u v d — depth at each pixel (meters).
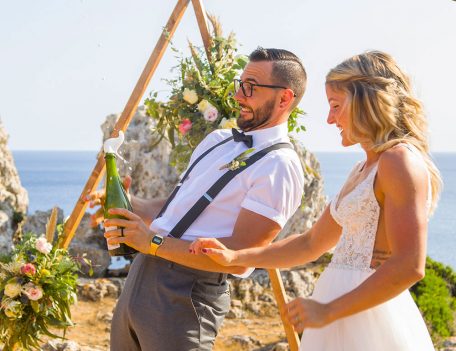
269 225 2.96
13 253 3.97
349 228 2.42
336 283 2.44
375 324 2.35
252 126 3.18
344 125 2.42
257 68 3.14
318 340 2.44
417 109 2.38
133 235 2.94
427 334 2.46
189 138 4.02
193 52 4.00
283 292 3.43
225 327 5.60
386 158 2.22
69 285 3.98
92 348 4.64
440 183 2.34
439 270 8.55
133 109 3.86
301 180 3.12
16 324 3.88
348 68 2.38
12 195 7.34
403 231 2.12
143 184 7.06
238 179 3.06
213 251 2.59
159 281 3.03
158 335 3.01
